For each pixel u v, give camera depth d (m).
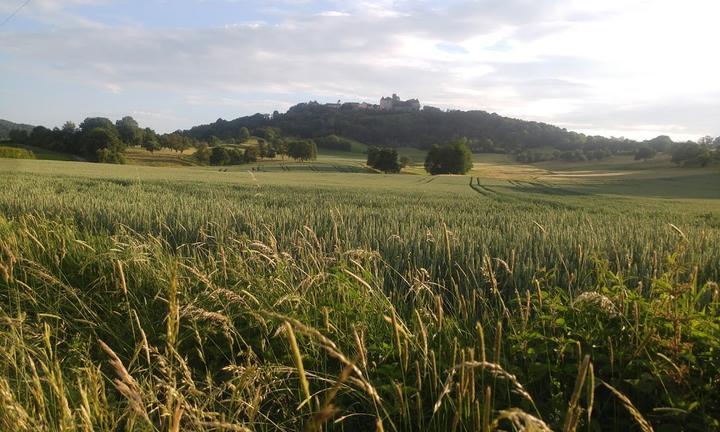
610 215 18.19
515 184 54.47
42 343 3.74
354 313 3.94
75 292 4.58
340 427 3.04
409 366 3.23
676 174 85.19
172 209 10.84
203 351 3.84
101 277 4.80
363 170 91.69
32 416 2.53
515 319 3.88
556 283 5.10
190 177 39.72
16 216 9.76
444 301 4.97
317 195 22.45
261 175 51.53
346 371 1.71
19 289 4.77
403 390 2.85
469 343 3.57
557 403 2.85
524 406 2.86
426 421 2.89
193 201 14.54
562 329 3.47
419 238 6.88
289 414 3.10
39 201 11.56
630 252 6.80
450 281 5.54
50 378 2.60
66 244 5.94
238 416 3.03
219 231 7.86
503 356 3.33
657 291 3.43
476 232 8.83
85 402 2.38
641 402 2.95
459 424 2.70
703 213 22.00
